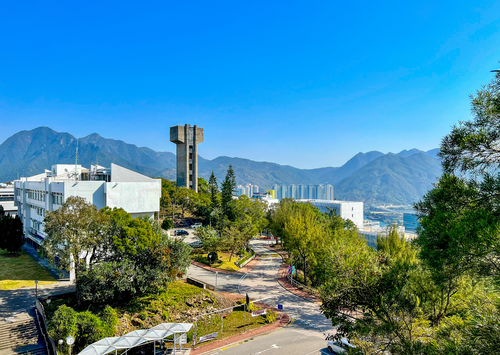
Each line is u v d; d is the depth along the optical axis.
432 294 22.61
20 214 81.56
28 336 30.20
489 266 12.35
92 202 53.22
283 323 39.25
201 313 41.53
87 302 37.22
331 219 98.25
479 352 11.47
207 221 103.75
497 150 12.51
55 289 41.91
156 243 40.47
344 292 23.42
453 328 14.91
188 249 44.50
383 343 18.84
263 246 94.25
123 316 36.47
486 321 12.18
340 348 30.11
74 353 28.80
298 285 54.44
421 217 16.08
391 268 23.25
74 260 37.94
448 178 14.37
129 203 56.38
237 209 92.50
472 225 12.60
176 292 45.03
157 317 38.41
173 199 108.00
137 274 37.75
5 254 63.19
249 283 55.19
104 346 26.44
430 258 14.90
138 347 31.61
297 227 57.09
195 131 153.12
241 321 40.06
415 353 15.78
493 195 13.06
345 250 24.83
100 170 64.50
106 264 36.12
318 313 42.78
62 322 29.36
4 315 33.28
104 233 39.75
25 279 46.12
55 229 36.78
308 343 33.50
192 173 152.75
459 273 13.77
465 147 13.04
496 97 12.52
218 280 55.84
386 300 21.41
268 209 116.44
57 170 76.31
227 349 32.28
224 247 67.44
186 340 33.12
